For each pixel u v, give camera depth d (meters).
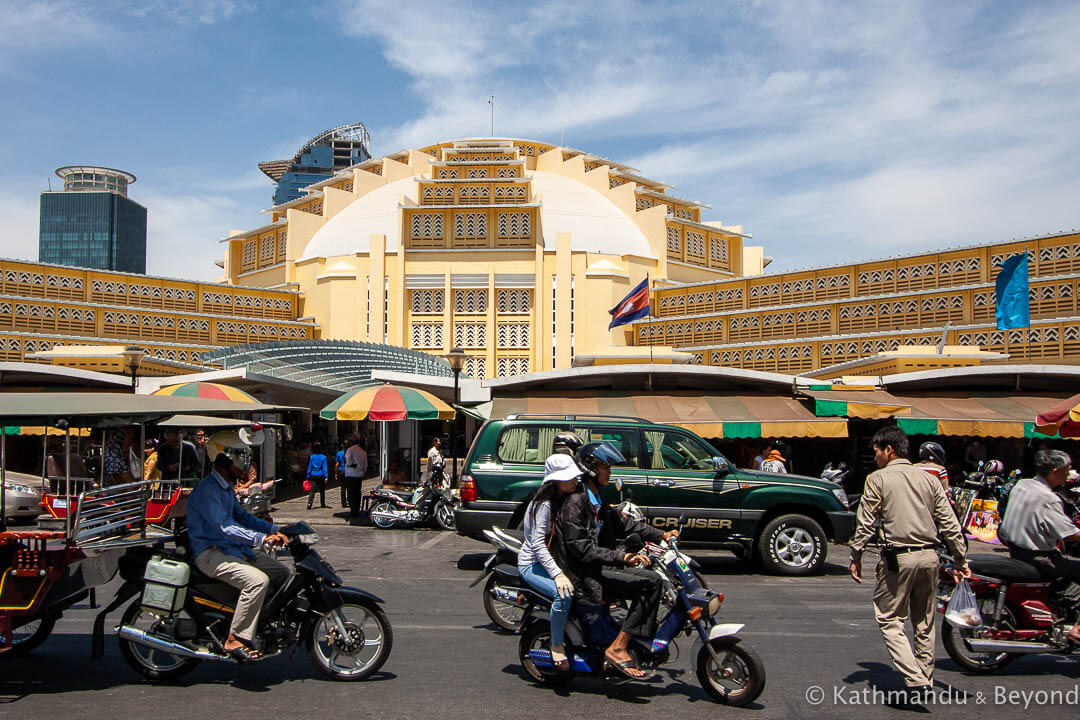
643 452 13.32
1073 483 14.90
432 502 19.61
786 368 44.53
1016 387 23.47
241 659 6.93
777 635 9.02
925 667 6.74
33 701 6.64
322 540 17.33
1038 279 36.78
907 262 42.09
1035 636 7.46
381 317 51.66
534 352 51.59
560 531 6.85
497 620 9.05
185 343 48.06
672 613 6.86
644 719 6.29
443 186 54.41
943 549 7.93
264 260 61.19
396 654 8.08
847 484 25.17
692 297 50.47
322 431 39.97
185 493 10.47
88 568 7.12
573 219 57.06
